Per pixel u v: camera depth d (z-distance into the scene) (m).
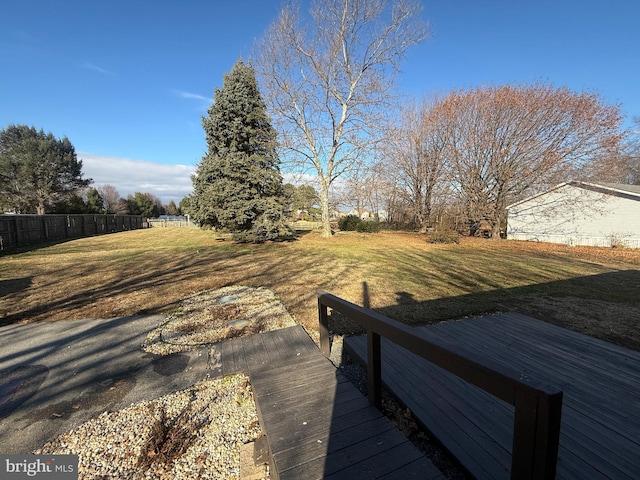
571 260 9.16
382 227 23.39
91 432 1.99
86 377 2.65
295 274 6.84
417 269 7.43
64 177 29.69
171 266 7.86
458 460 1.61
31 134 29.61
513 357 2.79
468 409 2.02
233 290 5.52
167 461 1.77
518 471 1.04
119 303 4.77
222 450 1.87
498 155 14.43
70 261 8.72
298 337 3.35
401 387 2.27
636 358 2.76
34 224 14.34
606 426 1.84
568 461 1.57
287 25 12.24
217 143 12.09
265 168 12.27
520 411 1.01
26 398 2.35
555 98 13.10
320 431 1.75
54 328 3.77
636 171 17.77
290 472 1.46
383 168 14.80
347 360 2.93
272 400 2.08
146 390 2.46
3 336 3.54
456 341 3.16
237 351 3.04
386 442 1.66
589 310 4.35
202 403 2.31
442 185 16.64
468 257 9.45
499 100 13.91
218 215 11.66
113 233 21.05
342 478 1.42
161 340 3.40
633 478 1.46
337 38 12.59
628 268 7.83
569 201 14.03
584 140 13.11
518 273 7.04
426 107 18.03
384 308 4.43
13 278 6.56
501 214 15.46
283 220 12.52
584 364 2.65
